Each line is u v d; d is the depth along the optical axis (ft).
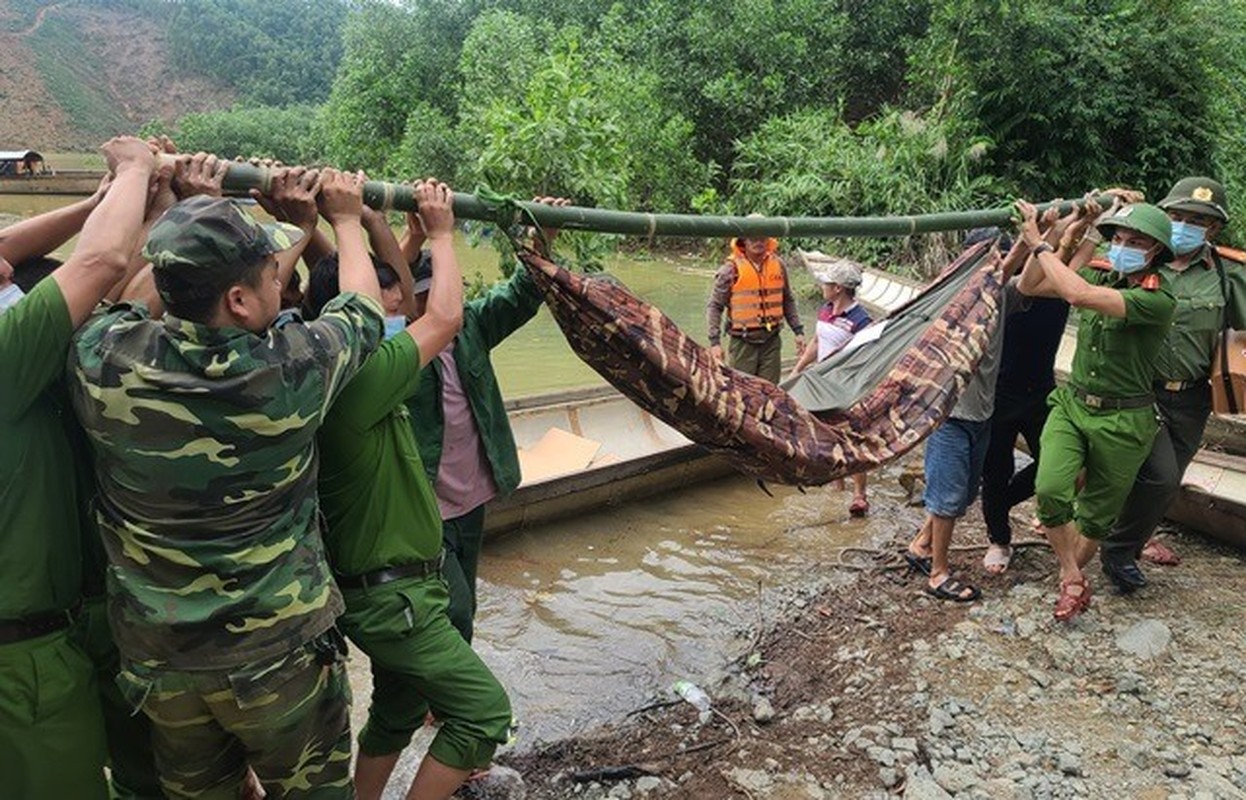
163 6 249.14
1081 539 15.81
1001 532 17.13
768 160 55.42
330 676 7.60
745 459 11.02
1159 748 12.00
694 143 62.03
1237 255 14.92
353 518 8.32
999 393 16.38
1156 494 15.15
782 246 50.47
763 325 21.57
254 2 232.94
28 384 6.52
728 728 12.96
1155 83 49.93
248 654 6.85
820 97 63.21
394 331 9.33
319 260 9.29
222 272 6.24
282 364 6.58
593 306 9.71
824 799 11.31
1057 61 48.34
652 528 20.03
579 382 30.83
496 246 22.99
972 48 49.62
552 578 17.69
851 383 12.96
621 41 63.93
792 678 14.26
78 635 7.49
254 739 7.20
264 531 6.90
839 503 21.67
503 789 11.48
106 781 7.78
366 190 8.43
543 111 23.53
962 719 12.77
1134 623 14.99
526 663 14.82
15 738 7.04
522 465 21.29
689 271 51.93
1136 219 13.16
